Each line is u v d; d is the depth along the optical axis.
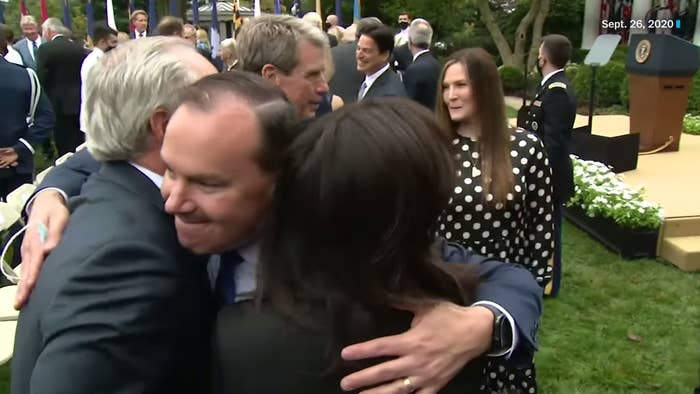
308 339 0.78
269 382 0.79
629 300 3.83
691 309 3.71
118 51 1.07
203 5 20.33
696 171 6.07
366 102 0.79
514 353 0.93
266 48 1.86
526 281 1.00
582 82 11.86
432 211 0.77
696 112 10.37
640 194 4.62
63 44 6.30
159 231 0.93
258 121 0.81
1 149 3.95
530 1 17.31
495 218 2.03
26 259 1.04
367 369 0.78
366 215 0.73
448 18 19.50
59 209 1.19
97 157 1.04
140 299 0.84
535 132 3.48
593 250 4.63
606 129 8.38
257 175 0.83
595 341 3.37
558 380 3.05
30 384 0.83
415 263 0.82
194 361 0.95
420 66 4.97
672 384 2.99
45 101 4.15
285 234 0.79
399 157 0.72
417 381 0.80
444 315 0.85
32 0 19.11
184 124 0.82
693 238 4.42
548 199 2.14
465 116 2.03
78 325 0.81
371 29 4.20
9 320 2.35
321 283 0.78
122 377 0.82
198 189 0.83
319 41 1.92
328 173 0.73
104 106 1.01
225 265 0.97
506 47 16.73
